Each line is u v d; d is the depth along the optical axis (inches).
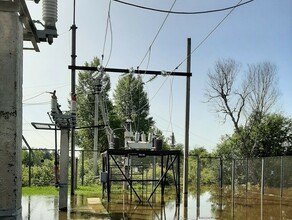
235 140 1198.3
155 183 704.4
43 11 172.9
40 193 537.0
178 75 494.3
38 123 347.6
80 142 1462.8
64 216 346.6
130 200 519.2
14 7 116.0
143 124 1541.6
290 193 642.8
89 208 408.5
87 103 1440.7
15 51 115.3
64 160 375.6
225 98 1239.5
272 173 733.9
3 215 110.3
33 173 686.5
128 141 585.9
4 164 111.7
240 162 821.9
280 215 399.5
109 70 498.9
